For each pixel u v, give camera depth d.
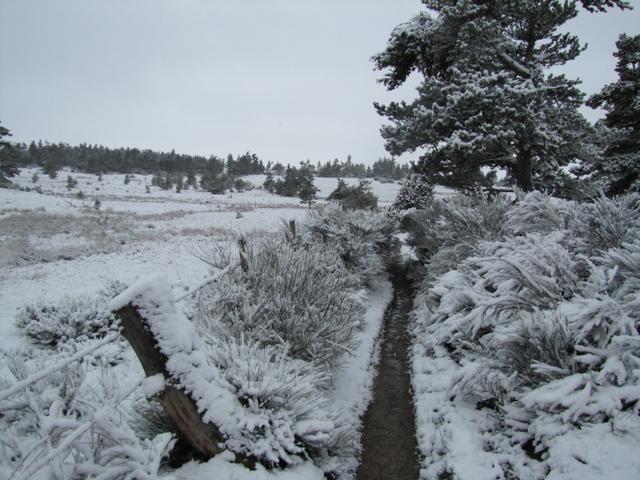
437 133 9.86
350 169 107.44
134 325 2.27
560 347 2.83
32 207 26.05
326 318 4.31
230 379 2.77
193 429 2.39
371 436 3.60
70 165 94.50
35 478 1.82
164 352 2.31
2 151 45.47
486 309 3.63
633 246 3.29
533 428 2.70
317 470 2.65
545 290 3.35
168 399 2.33
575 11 9.02
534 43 10.09
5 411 2.17
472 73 9.52
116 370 4.98
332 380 4.25
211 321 3.84
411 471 3.13
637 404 2.38
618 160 11.91
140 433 2.69
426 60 11.92
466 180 10.39
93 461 1.94
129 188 62.06
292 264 4.73
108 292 7.66
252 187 73.25
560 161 9.84
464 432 3.17
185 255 13.04
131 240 15.69
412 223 11.78
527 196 5.61
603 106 12.34
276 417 2.62
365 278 8.50
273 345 3.91
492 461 2.76
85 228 18.38
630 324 2.60
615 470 2.08
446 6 9.13
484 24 8.55
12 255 12.55
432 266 7.60
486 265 4.71
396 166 107.62
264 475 2.32
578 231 4.64
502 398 3.23
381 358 5.46
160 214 25.73
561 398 2.48
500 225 6.90
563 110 9.48
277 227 20.56
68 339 6.00
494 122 8.64
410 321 7.05
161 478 1.87
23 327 6.48
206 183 68.00
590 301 2.81
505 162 10.27
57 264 11.88
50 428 1.99
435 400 3.87
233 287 4.30
